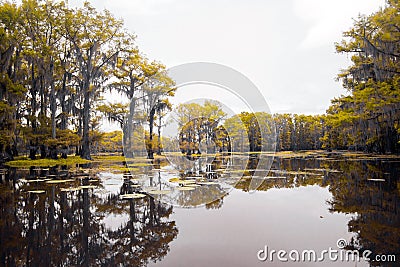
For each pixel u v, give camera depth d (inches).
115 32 975.6
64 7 925.2
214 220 215.6
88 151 960.3
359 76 869.2
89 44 941.8
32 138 836.0
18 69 823.7
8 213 237.5
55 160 831.1
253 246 158.9
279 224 201.9
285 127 2005.4
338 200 276.5
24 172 574.6
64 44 951.0
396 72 665.0
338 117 956.6
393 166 571.2
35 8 874.8
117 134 1526.8
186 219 218.8
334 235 174.2
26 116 874.1
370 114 820.6
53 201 284.7
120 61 1003.9
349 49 888.3
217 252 150.4
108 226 200.4
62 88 969.5
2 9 797.9
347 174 477.7
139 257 144.9
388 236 169.5
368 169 536.1
